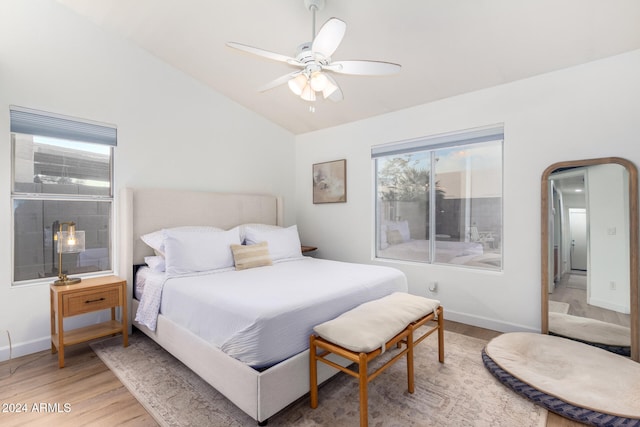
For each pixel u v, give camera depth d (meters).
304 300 1.94
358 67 2.08
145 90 3.23
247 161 4.14
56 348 2.55
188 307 2.19
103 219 3.04
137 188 3.15
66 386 2.07
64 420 1.74
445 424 1.70
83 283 2.57
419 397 1.94
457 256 3.35
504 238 2.92
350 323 1.85
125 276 2.97
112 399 1.93
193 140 3.61
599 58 2.44
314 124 4.28
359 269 2.92
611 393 1.79
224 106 3.89
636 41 2.23
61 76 2.70
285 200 4.59
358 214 3.98
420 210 3.60
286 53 2.96
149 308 2.57
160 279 2.57
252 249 3.12
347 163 4.09
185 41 3.02
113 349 2.62
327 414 1.79
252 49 1.95
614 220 2.40
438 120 3.29
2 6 2.43
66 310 2.36
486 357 2.31
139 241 3.10
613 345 2.39
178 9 2.62
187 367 2.31
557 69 2.61
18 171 2.57
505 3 2.06
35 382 2.12
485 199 3.16
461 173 3.31
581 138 2.53
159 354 2.53
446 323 3.19
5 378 2.17
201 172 3.68
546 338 2.50
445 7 2.17
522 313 2.85
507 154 2.88
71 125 2.76
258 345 1.65
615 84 2.39
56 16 2.68
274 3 2.39
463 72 2.80
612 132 2.41
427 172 3.54
